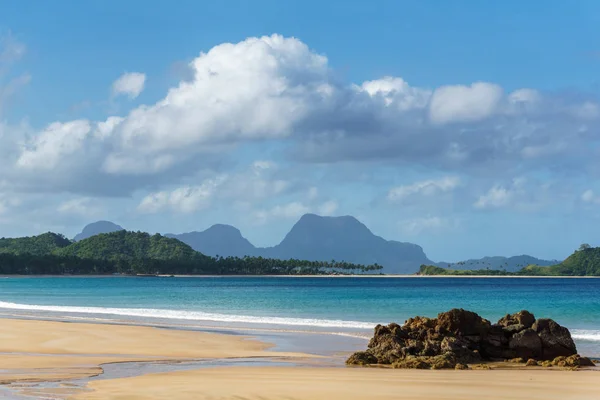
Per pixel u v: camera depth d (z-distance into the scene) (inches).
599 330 1932.8
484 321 1326.3
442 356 1183.6
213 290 5954.7
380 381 937.5
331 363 1212.5
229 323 2096.5
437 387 881.5
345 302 3636.8
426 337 1296.8
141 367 1127.6
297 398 802.2
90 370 1067.9
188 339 1601.9
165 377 972.6
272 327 1951.3
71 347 1440.7
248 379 949.2
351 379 951.6
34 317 2385.6
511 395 822.5
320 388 868.6
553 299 4178.2
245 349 1425.9
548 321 1315.2
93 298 4163.4
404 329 1325.0
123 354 1334.9
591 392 845.8
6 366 1119.0
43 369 1079.0
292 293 5152.6
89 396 810.2
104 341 1546.5
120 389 860.6
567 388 877.8
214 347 1459.2
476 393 834.8
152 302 3639.3
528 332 1286.9
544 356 1280.8
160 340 1576.0
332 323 2087.8
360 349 1427.2
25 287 6894.7
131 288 6589.6
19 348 1418.6
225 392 837.2
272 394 827.4
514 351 1283.2
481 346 1299.2
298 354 1344.7
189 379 946.1
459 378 971.3
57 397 802.8
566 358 1215.6
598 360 1291.8
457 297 4446.4
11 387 882.1
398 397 808.3
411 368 1135.6
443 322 1307.8
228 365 1173.1
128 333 1708.9
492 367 1186.0
